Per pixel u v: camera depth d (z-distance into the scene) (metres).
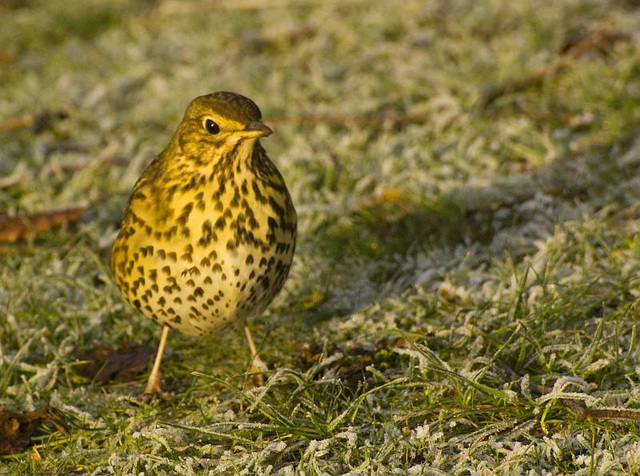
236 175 8.09
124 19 21.58
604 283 9.88
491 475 7.07
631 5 18.50
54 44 20.84
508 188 12.40
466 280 10.41
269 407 8.00
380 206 12.39
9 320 10.18
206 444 8.03
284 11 20.27
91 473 7.87
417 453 7.55
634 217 11.32
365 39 18.11
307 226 12.09
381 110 15.50
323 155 13.73
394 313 9.95
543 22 17.53
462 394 7.94
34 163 14.73
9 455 8.30
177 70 18.12
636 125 13.64
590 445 7.27
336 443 7.72
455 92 15.59
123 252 8.54
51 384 9.34
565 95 14.93
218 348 10.02
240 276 8.27
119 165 14.58
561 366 8.43
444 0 19.33
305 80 16.73
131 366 9.74
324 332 10.05
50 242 12.28
